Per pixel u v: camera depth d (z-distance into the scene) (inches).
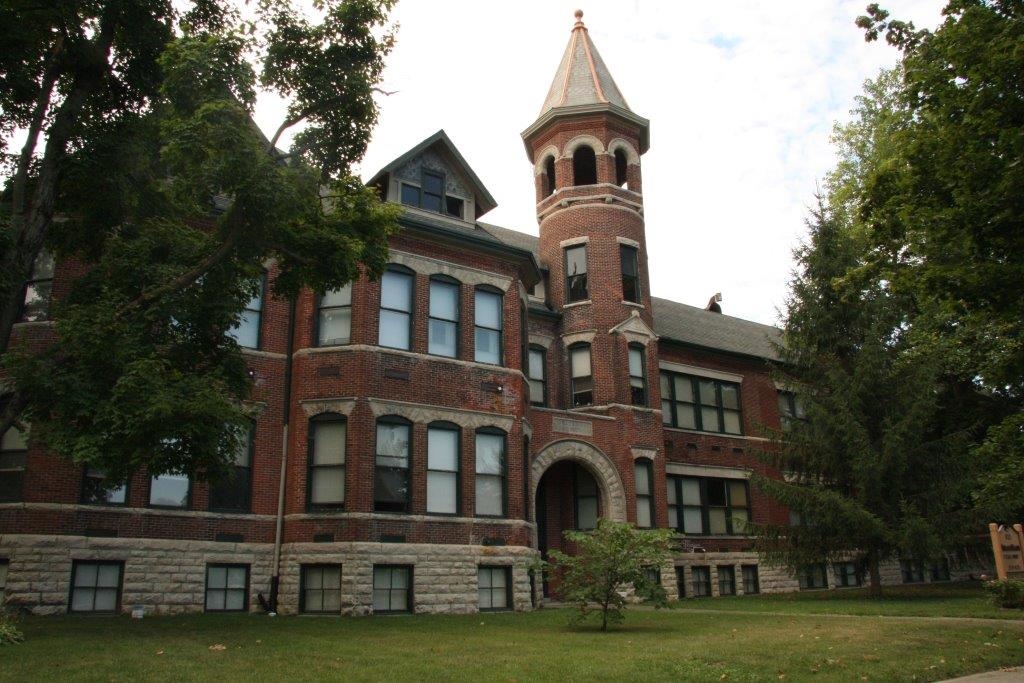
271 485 840.3
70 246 653.9
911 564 1477.6
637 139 1298.0
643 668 434.6
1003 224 507.5
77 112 612.7
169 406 509.0
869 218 639.1
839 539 1014.4
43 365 533.6
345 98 618.2
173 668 412.2
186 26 602.5
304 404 849.5
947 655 486.9
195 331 621.3
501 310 976.3
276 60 607.8
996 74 496.1
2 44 573.9
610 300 1186.0
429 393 885.8
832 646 516.7
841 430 1018.1
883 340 1067.3
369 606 791.7
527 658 464.8
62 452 532.7
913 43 593.9
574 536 671.8
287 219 579.5
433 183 991.0
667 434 1302.9
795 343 1130.0
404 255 909.8
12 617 634.2
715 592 1259.8
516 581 885.8
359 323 863.7
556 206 1243.2
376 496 831.1
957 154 531.2
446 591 837.2
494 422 924.6
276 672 407.2
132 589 748.0
